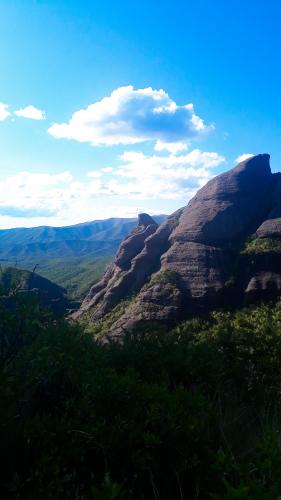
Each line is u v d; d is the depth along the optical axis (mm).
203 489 3316
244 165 120875
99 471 3492
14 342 4676
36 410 4176
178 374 6129
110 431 3477
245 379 7199
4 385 3578
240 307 80812
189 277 88312
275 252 87125
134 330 7379
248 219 107375
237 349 7543
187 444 3477
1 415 3391
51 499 2932
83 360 4770
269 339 7801
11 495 3076
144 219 131125
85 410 3787
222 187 114500
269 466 2898
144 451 3402
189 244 97938
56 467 3088
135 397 3980
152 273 100812
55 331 4875
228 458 3195
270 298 79688
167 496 3432
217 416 4688
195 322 76750
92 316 99875
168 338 6910
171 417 3645
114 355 6461
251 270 85812
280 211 108000
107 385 4047
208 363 6230
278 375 7090
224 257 92500
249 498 2541
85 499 2990
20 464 3250
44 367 4258
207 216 105188
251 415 5734
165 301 83250
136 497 3420
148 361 6324
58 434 3404
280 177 120500
